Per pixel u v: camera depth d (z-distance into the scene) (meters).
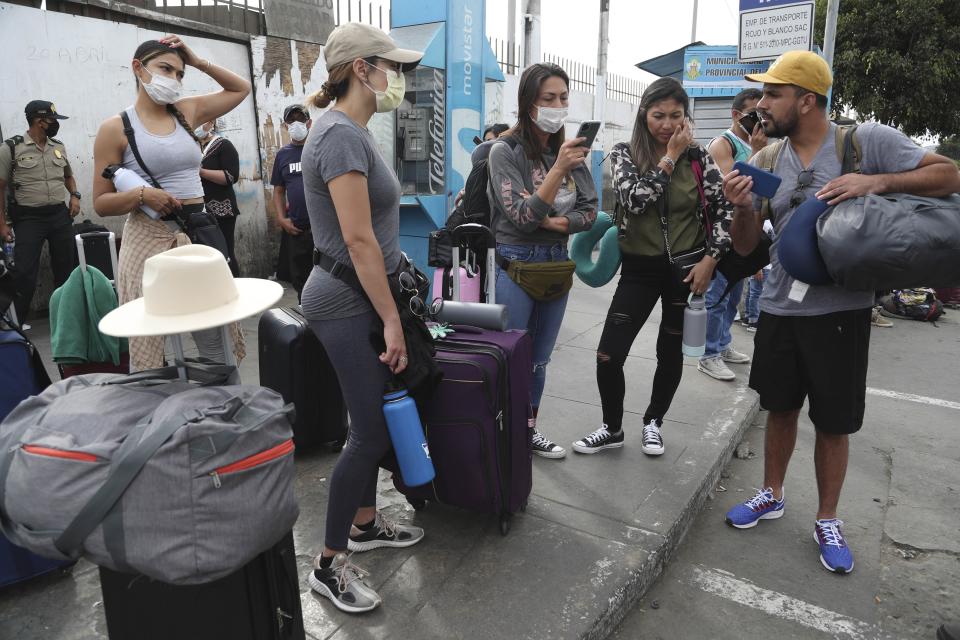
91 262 3.36
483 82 6.04
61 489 1.30
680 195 2.88
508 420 2.37
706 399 4.11
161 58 2.63
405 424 2.02
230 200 5.73
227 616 1.56
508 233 2.88
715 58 9.16
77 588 2.25
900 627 2.33
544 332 3.06
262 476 1.40
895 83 13.44
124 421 1.40
